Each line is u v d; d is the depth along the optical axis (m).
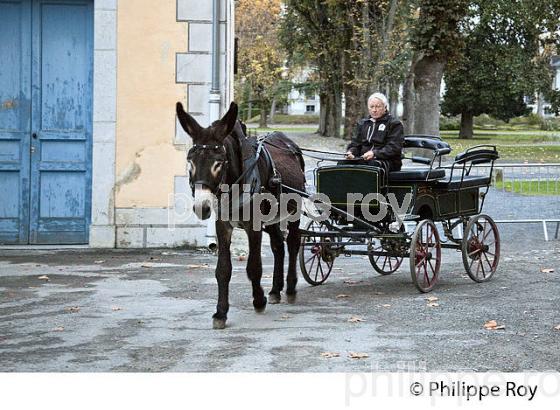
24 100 13.97
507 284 11.23
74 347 7.73
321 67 53.03
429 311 9.40
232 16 16.98
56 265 12.39
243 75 60.22
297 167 10.19
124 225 13.89
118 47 13.81
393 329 8.48
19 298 10.02
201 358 7.33
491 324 8.61
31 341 7.96
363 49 39.81
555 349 7.67
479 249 11.48
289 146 10.27
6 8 13.95
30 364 7.13
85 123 14.03
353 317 9.05
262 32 58.91
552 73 56.22
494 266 11.83
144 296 10.20
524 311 9.39
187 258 13.16
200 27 13.86
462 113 59.66
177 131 13.90
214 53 13.81
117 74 13.83
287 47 55.06
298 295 10.48
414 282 10.43
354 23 41.00
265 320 8.93
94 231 13.83
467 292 10.64
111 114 13.83
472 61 55.69
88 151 14.03
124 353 7.51
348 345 7.79
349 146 11.12
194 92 13.91
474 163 11.69
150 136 13.88
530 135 64.19
